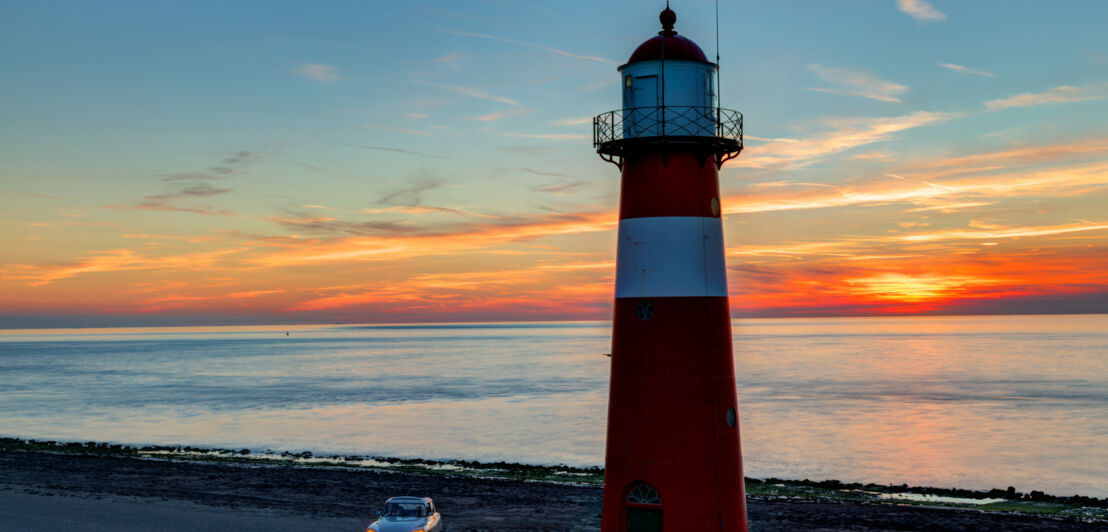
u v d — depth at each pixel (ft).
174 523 124.06
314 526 122.83
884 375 463.83
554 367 571.28
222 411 316.81
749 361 598.34
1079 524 127.24
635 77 65.10
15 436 252.01
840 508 138.31
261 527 122.01
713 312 64.59
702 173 65.31
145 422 284.41
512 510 134.82
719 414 64.18
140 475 166.40
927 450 220.84
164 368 599.16
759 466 199.72
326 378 488.85
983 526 125.59
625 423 64.64
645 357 63.98
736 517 64.59
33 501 138.72
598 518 129.18
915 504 143.33
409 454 219.20
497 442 238.07
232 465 183.21
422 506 101.30
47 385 443.73
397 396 371.15
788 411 301.22
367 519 127.44
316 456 204.54
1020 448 224.12
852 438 239.91
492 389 401.08
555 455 217.77
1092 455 214.07
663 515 63.16
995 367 526.16
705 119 64.69
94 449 206.69
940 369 509.76
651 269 64.13
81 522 124.36
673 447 63.10
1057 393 363.35
